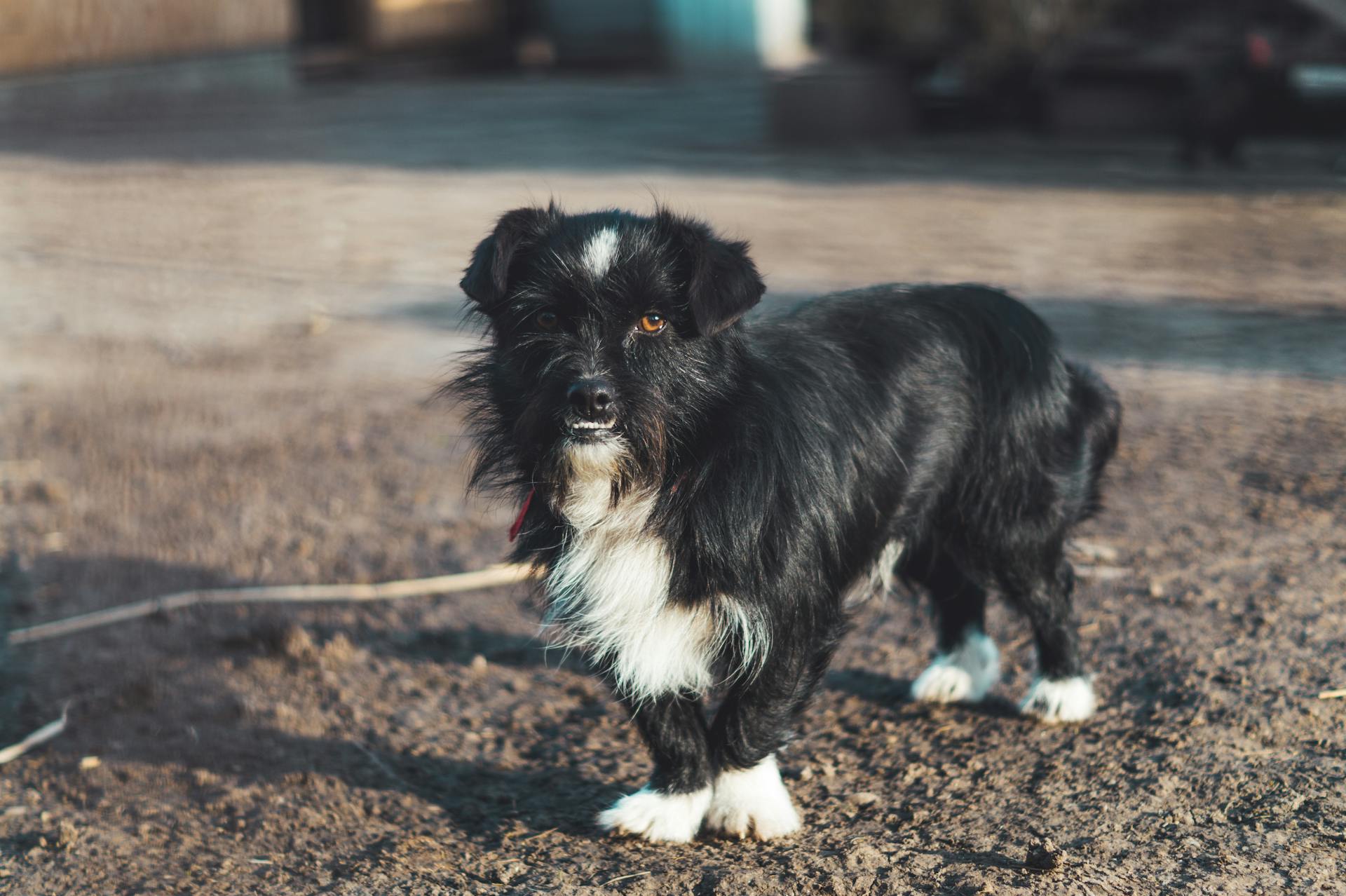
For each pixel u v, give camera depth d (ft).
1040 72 23.62
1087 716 5.65
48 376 10.57
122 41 28.50
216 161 21.57
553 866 5.06
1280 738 5.38
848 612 5.29
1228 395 8.91
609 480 4.94
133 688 6.14
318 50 35.09
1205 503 7.17
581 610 5.11
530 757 5.70
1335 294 11.70
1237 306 11.38
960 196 17.48
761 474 4.97
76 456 8.71
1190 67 22.53
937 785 5.36
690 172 19.71
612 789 5.48
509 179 19.25
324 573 7.08
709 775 5.23
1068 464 5.63
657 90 32.07
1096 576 6.55
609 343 4.89
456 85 33.86
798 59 35.42
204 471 8.37
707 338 4.95
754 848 5.10
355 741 5.81
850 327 5.42
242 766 5.67
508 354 5.02
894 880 4.86
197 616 6.73
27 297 13.16
